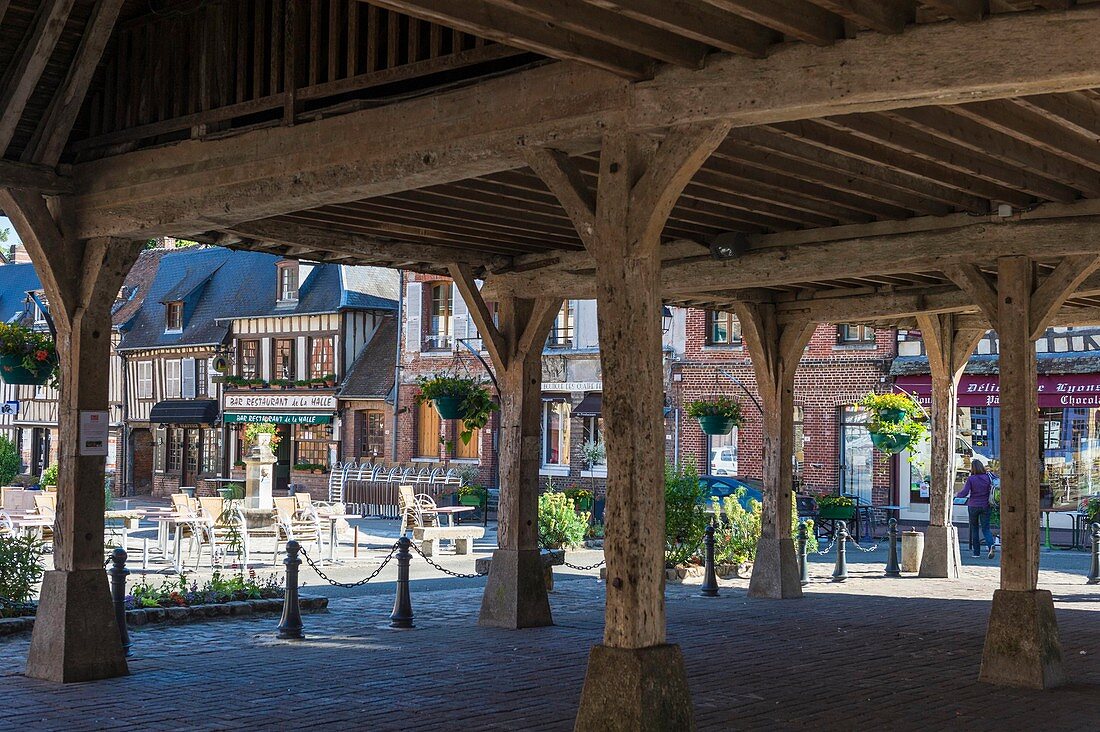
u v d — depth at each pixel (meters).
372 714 7.36
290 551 10.55
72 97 8.23
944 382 15.86
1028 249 8.78
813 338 24.45
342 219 9.73
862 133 6.72
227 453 36.31
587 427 27.62
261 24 7.64
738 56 5.69
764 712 7.57
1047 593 8.75
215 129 7.87
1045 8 5.05
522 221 9.66
